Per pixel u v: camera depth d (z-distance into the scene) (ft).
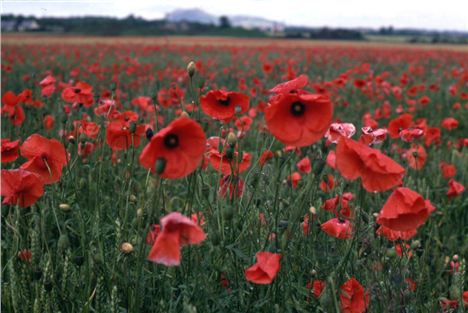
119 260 9.08
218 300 8.38
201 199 10.39
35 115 20.11
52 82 17.13
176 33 240.53
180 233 6.52
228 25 283.79
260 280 7.38
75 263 9.01
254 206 10.19
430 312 9.75
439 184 18.45
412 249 9.97
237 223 9.22
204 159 10.49
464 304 9.73
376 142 9.91
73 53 84.23
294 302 8.52
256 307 8.58
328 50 96.68
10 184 7.95
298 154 14.55
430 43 211.20
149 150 6.57
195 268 8.76
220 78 48.60
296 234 9.77
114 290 7.80
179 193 14.38
